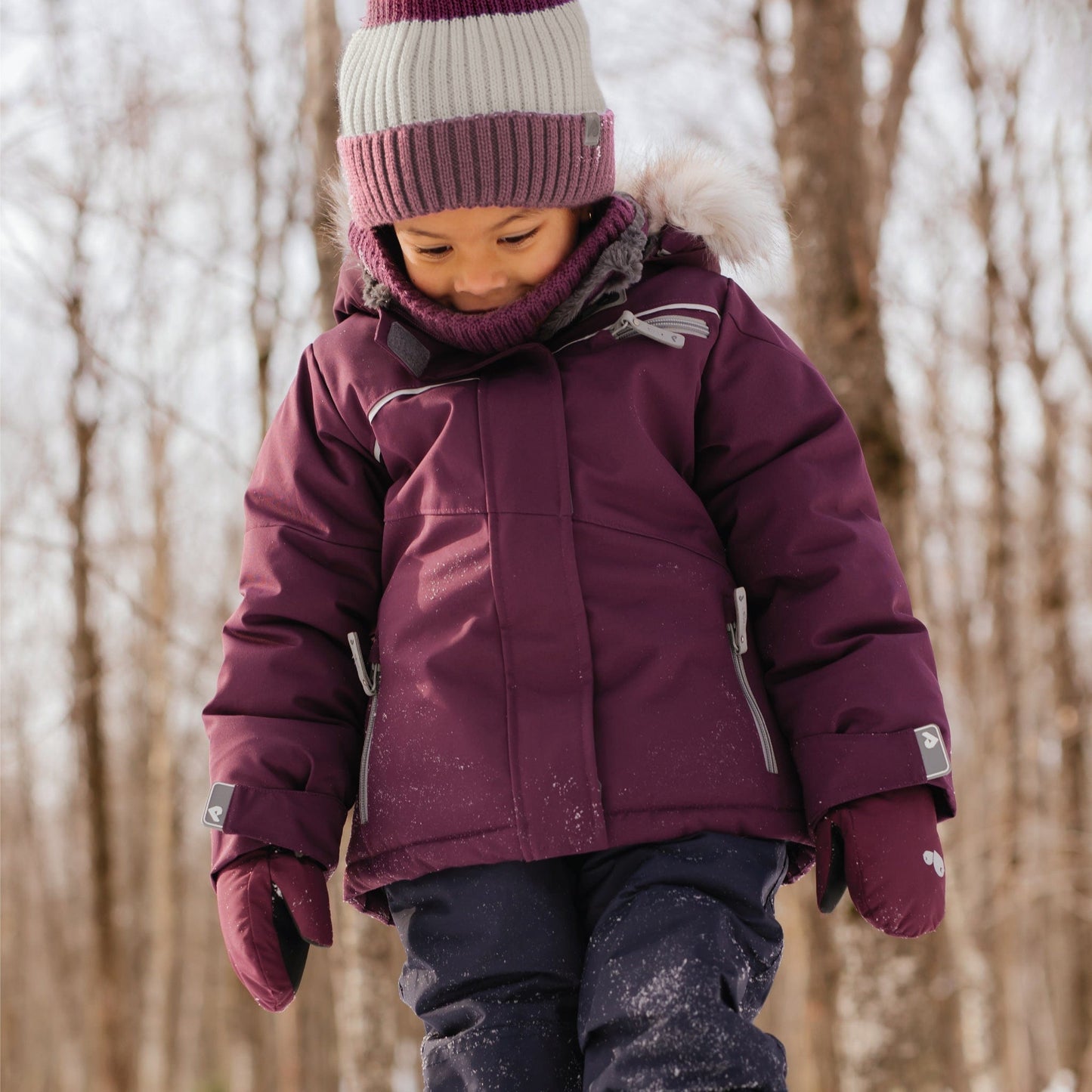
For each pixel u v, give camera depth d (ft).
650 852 5.35
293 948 5.75
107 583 23.44
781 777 5.53
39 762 62.54
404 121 5.61
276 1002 5.72
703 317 5.98
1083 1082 38.06
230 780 5.69
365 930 16.26
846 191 17.81
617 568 5.60
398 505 5.94
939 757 5.26
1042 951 55.47
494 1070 5.25
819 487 5.81
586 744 5.39
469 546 5.65
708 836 5.34
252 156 26.02
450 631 5.61
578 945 5.49
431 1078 5.45
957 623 41.32
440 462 5.78
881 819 5.31
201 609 43.24
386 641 5.81
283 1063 46.29
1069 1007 59.00
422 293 5.92
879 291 17.98
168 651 40.40
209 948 72.02
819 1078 18.71
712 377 5.96
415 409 5.93
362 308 6.37
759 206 6.40
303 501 6.20
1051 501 42.06
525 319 5.74
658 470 5.75
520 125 5.58
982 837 34.58
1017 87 36.42
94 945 36.55
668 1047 4.72
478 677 5.53
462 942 5.47
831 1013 18.81
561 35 5.79
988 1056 24.64
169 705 39.55
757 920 5.26
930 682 5.46
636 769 5.36
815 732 5.46
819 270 17.65
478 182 5.58
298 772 5.76
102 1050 36.04
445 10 5.72
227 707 5.94
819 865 5.43
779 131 25.31
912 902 5.24
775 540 5.80
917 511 17.46
